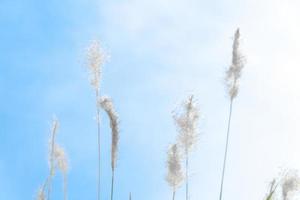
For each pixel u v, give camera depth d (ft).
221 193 7.98
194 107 8.07
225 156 8.16
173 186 7.89
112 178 7.68
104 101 7.72
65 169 8.34
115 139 7.63
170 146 7.97
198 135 8.02
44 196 7.91
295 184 7.54
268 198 7.20
